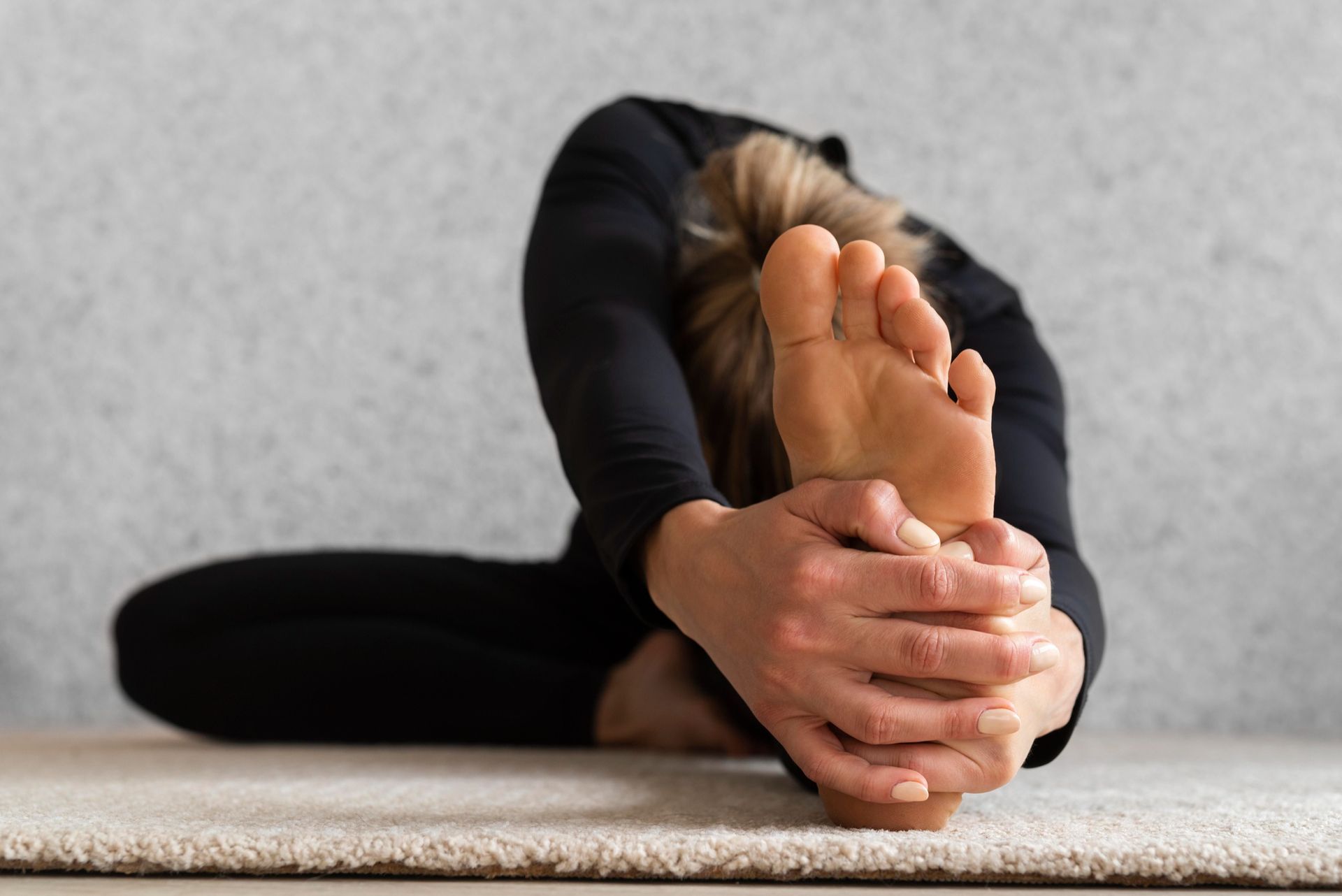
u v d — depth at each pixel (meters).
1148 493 1.63
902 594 0.44
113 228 1.66
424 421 1.65
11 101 1.67
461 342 1.65
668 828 0.47
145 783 0.67
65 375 1.65
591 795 0.61
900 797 0.44
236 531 1.64
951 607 0.43
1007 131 1.66
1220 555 1.62
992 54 1.67
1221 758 1.02
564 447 0.60
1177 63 1.67
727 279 0.70
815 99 1.67
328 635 1.02
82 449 1.64
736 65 1.68
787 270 0.46
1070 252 1.66
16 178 1.67
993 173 1.66
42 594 1.63
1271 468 1.63
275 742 1.08
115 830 0.44
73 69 1.68
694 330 0.69
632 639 1.08
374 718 1.03
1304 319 1.64
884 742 0.45
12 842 0.43
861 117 1.67
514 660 1.02
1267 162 1.66
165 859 0.43
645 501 0.52
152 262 1.66
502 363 1.65
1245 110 1.66
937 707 0.44
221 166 1.67
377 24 1.68
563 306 0.67
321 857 0.43
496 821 0.49
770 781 0.72
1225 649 1.61
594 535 0.55
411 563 1.06
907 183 1.67
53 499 1.64
